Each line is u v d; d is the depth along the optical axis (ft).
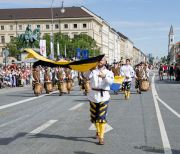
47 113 48.62
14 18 491.72
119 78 55.72
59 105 58.70
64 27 484.33
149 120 41.63
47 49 325.42
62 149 27.30
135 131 34.65
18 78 120.78
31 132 34.58
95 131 34.83
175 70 155.94
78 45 341.00
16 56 344.90
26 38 180.55
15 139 31.30
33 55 37.73
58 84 79.41
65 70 83.15
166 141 29.96
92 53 356.38
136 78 82.48
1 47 492.13
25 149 27.37
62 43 334.85
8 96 78.18
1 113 48.93
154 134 33.04
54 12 490.90
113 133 33.71
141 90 81.82
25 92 91.56
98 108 30.14
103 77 30.12
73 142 29.91
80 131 34.91
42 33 488.44
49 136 32.55
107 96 30.30
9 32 492.95
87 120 41.98
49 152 26.32
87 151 26.63
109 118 43.29
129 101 64.54
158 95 77.71
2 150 27.12
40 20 488.02
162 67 166.09
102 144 28.96
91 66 30.66
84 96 76.69
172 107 54.70
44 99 70.08
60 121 41.37
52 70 101.65
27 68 135.95
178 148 27.50
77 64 31.24
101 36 533.96
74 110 51.75
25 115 46.75
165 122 40.09
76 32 480.64
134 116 45.01
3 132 34.71
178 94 80.33
